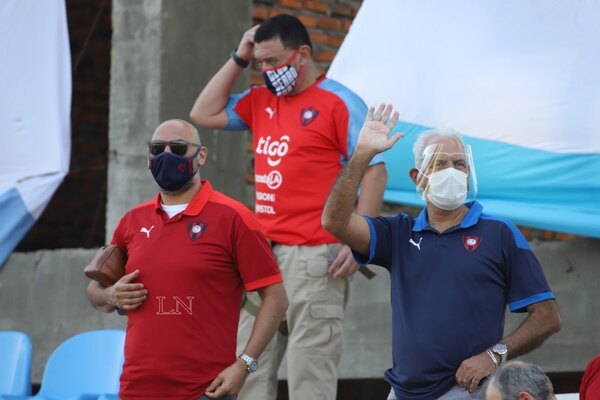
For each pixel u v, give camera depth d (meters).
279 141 20.55
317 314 20.14
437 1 25.05
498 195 24.33
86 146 36.72
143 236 16.62
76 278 26.28
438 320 15.55
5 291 26.78
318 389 20.25
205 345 16.19
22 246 35.94
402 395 15.80
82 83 36.72
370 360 25.05
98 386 21.48
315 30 30.70
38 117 27.23
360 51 25.58
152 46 26.70
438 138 16.16
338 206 15.76
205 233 16.42
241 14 28.45
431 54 24.92
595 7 23.92
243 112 21.69
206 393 16.08
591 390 14.29
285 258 20.38
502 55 24.47
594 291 24.64
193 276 16.22
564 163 23.75
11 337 22.44
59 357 21.86
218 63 27.81
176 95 26.84
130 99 26.91
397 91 25.02
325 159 20.31
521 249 15.77
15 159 27.20
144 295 16.27
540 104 24.02
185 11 27.06
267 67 20.42
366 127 15.98
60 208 36.47
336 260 20.02
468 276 15.62
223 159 27.61
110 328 25.91
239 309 16.92
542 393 12.05
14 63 27.36
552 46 24.16
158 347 16.09
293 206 20.31
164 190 16.75
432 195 15.72
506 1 24.56
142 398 16.14
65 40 27.42
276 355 21.05
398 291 16.00
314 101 20.44
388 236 16.31
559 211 23.69
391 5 25.45
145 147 26.64
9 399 20.22
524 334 15.46
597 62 23.80
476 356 15.25
